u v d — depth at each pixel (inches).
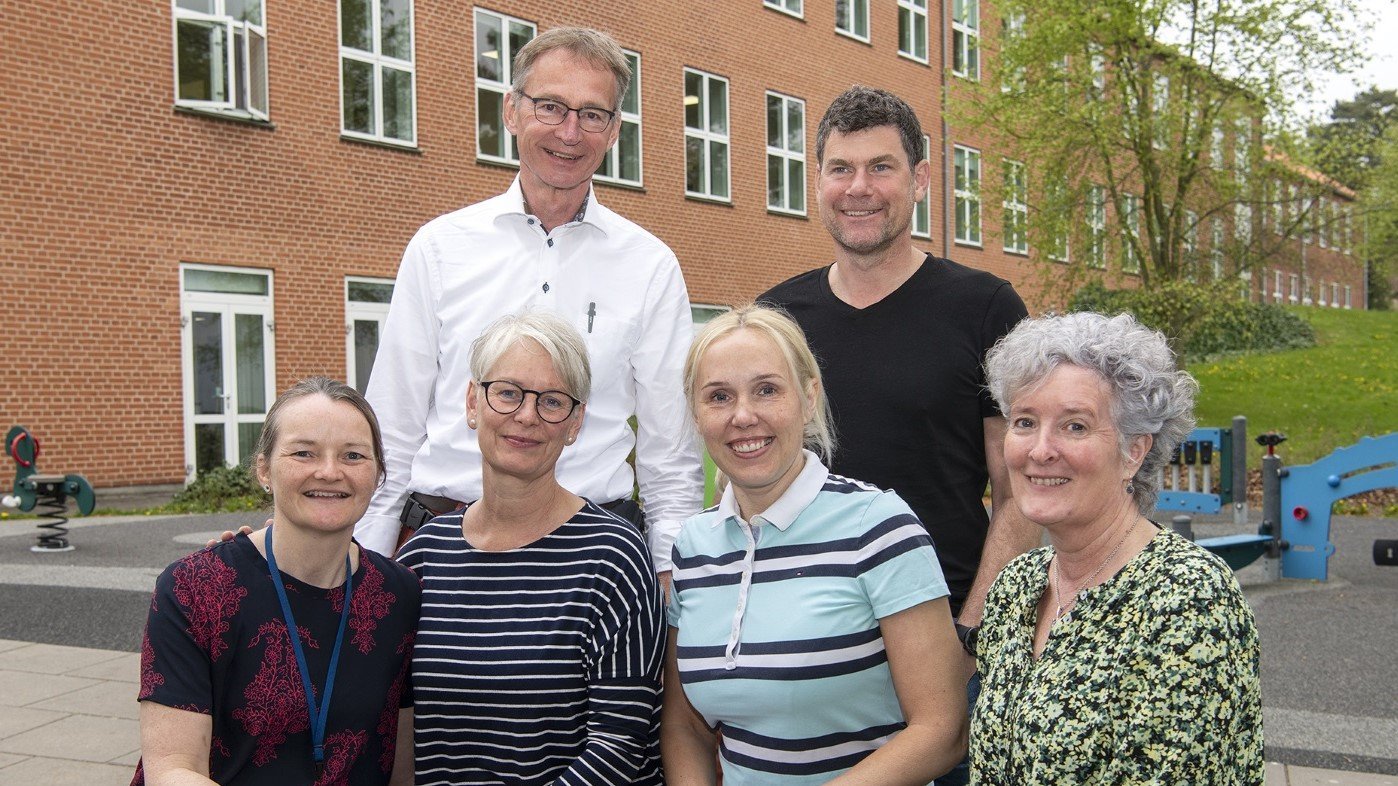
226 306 518.0
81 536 396.2
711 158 774.5
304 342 543.8
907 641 89.9
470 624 100.5
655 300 126.8
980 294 114.2
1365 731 189.6
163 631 93.0
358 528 122.0
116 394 481.1
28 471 376.5
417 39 589.3
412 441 123.8
